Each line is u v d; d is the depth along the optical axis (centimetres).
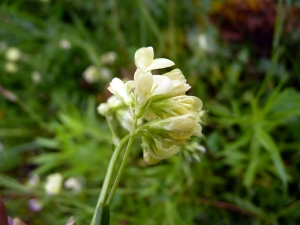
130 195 14
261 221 12
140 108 6
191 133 5
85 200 14
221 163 13
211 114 14
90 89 20
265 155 13
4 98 20
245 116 13
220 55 17
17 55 20
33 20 19
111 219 13
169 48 18
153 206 13
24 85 21
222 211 13
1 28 21
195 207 13
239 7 16
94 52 18
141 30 18
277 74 15
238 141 13
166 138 5
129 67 18
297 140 13
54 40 21
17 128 19
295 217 12
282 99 13
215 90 16
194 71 16
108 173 6
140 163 14
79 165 15
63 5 22
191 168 13
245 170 13
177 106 6
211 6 17
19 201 15
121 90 6
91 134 16
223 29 16
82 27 20
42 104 20
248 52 16
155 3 19
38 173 15
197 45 17
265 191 13
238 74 16
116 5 20
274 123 12
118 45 20
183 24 19
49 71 21
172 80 6
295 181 13
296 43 15
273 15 15
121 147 6
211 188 13
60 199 13
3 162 17
